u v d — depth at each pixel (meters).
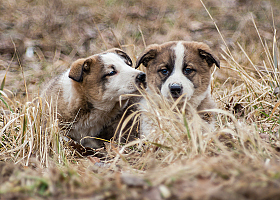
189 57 6.55
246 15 13.68
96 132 7.25
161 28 13.63
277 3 14.13
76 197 3.42
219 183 3.37
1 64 10.87
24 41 12.15
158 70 6.68
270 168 3.54
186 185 3.38
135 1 14.94
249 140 4.57
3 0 13.38
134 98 7.12
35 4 13.49
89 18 13.61
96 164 5.40
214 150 4.56
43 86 8.47
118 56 7.27
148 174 3.88
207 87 6.80
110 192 3.41
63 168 4.89
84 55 11.98
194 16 14.31
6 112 7.77
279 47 11.16
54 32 12.80
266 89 7.71
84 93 6.93
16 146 5.88
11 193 3.47
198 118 4.97
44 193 3.52
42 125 6.19
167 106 5.96
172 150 4.77
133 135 6.83
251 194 3.06
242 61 10.72
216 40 12.66
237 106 7.75
